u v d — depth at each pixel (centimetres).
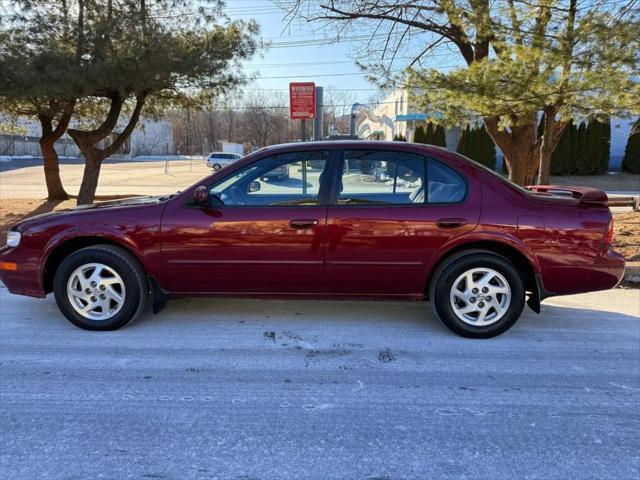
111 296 421
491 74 709
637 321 469
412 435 274
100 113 1423
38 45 895
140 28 923
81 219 418
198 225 409
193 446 262
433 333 430
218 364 364
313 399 314
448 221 398
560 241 398
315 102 1041
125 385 330
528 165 994
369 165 414
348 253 405
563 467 246
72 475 237
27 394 316
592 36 667
